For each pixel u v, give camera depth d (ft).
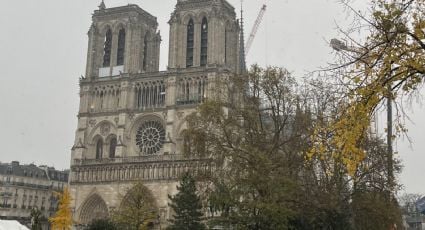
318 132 79.10
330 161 137.49
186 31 486.79
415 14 69.46
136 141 474.08
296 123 224.74
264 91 234.38
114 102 488.44
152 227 417.69
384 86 69.87
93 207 463.01
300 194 205.87
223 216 208.33
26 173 633.61
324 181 208.44
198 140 231.50
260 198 197.77
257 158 201.57
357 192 212.64
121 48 510.17
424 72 68.69
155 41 533.96
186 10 487.61
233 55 488.02
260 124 232.73
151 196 432.66
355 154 70.64
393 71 71.51
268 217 193.06
